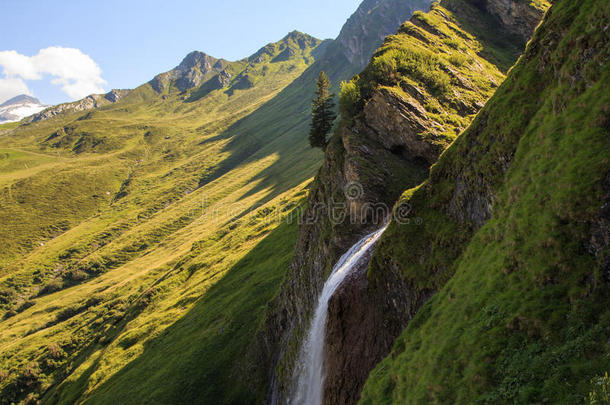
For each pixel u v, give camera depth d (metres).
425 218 32.75
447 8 93.75
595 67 20.27
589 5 23.25
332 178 61.16
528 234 18.59
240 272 108.38
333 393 35.53
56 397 98.00
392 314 31.50
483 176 27.22
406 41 73.88
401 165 55.75
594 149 17.31
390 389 21.72
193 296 110.31
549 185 18.86
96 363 101.81
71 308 179.00
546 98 24.59
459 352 17.75
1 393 122.38
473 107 59.59
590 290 14.70
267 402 60.53
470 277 21.78
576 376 12.84
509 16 85.31
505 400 14.17
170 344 89.19
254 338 70.38
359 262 40.44
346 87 66.56
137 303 133.50
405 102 58.03
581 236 16.00
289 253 97.12
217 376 71.19
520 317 16.16
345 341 36.16
